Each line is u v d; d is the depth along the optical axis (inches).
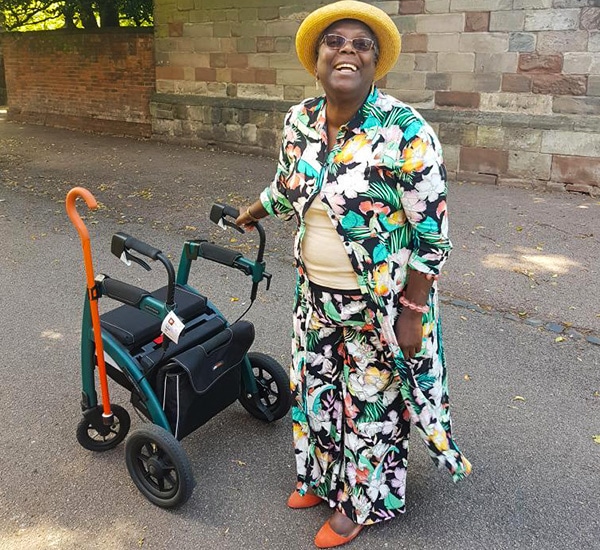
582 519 103.6
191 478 100.5
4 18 648.4
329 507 106.0
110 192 330.3
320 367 94.3
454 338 165.9
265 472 115.0
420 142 77.3
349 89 78.2
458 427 127.9
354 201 81.0
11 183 348.5
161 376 103.4
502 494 109.3
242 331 111.0
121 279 207.6
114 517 104.2
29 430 127.0
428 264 81.7
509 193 324.2
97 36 511.2
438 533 100.7
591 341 164.1
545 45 315.9
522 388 142.3
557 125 319.9
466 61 338.6
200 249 115.1
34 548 97.9
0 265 219.9
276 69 420.5
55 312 181.9
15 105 604.4
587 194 320.5
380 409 92.5
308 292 91.4
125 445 114.2
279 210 100.9
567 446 122.2
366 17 78.0
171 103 476.7
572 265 218.8
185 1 449.1
